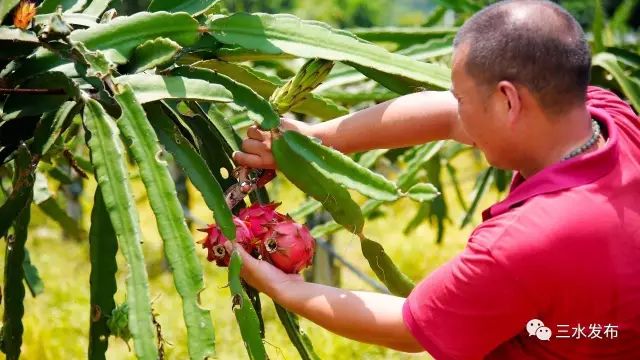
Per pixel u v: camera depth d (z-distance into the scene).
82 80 2.33
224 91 2.22
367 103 4.47
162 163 2.06
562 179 1.89
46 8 2.47
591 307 1.89
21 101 2.30
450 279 1.95
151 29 2.30
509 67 1.88
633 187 1.92
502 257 1.88
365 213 3.70
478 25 1.93
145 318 1.98
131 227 2.02
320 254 5.38
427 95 2.35
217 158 2.48
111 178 2.05
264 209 2.24
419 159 3.88
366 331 2.10
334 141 2.37
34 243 7.61
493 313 1.92
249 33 2.38
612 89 4.24
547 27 1.87
